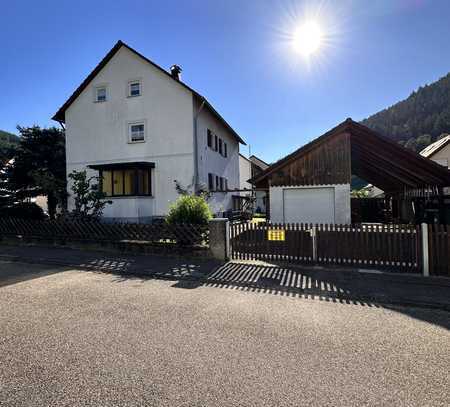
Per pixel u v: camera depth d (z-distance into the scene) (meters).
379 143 11.30
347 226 7.79
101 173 17.92
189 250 9.06
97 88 19.56
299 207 12.44
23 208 16.34
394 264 7.36
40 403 2.68
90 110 19.61
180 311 4.97
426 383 2.98
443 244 6.81
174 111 18.09
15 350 3.67
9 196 20.64
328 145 11.99
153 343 3.83
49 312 4.95
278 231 8.45
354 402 2.69
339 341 3.88
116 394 2.81
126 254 9.81
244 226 8.80
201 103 19.00
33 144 22.08
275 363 3.35
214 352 3.60
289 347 3.72
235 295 5.84
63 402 2.70
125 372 3.17
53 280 7.09
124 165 17.11
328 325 4.40
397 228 7.32
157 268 7.92
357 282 6.49
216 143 22.77
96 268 8.16
